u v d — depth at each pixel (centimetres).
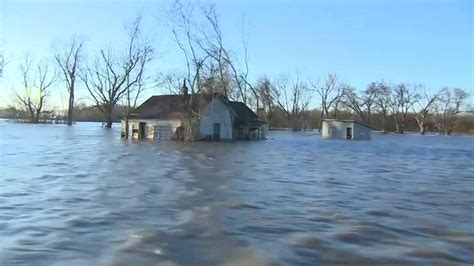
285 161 2800
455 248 890
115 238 907
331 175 2075
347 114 12788
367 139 7606
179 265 758
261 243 893
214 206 1245
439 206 1327
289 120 12975
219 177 1883
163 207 1216
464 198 1479
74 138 5000
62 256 792
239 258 799
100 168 2123
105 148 3569
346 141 6462
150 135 5816
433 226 1069
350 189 1639
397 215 1188
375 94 12738
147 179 1767
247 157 3047
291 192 1532
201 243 884
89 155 2859
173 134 5672
